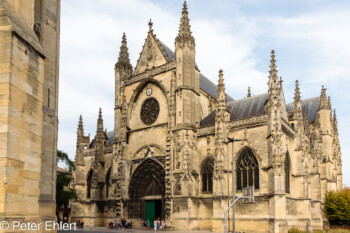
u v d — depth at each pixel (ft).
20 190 79.10
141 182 273.33
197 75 265.95
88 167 339.16
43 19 125.80
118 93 300.61
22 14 91.30
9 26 79.51
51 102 124.98
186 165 235.81
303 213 229.25
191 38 263.29
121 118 287.48
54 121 124.88
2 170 74.64
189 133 243.81
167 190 240.94
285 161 227.81
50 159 120.57
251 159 223.51
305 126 262.06
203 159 243.19
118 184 275.80
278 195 201.87
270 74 221.25
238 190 224.53
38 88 89.92
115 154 289.12
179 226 229.66
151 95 279.28
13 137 77.97
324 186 310.86
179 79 255.70
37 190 86.02
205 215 234.58
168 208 237.45
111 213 284.20
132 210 269.44
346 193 287.48
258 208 213.05
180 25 266.36
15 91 79.92
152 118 274.36
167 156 247.29
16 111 79.77
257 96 257.96
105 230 244.63
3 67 78.33
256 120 224.94
